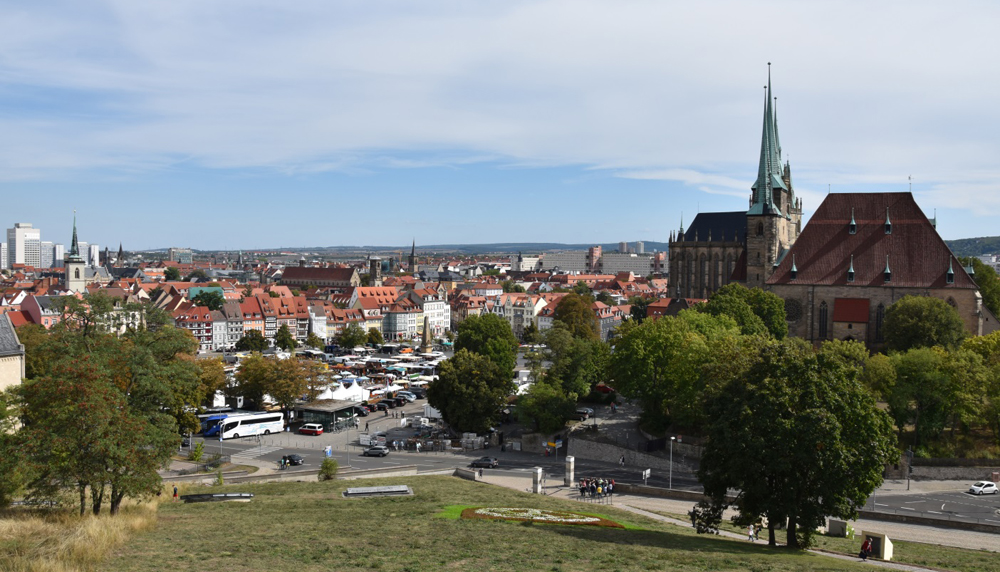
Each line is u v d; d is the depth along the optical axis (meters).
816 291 179.12
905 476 106.12
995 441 113.44
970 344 131.00
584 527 63.16
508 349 182.12
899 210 178.25
